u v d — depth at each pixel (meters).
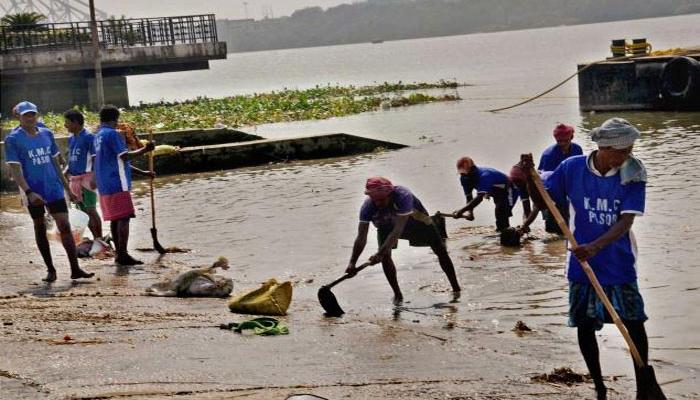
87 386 8.41
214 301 13.24
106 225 20.44
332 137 34.16
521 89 71.69
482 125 43.75
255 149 33.34
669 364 9.80
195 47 66.06
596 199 8.43
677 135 32.88
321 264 16.19
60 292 13.66
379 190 12.48
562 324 11.61
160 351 9.83
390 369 9.38
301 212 22.19
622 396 8.59
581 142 34.56
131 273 15.41
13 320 11.33
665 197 20.33
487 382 8.98
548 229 16.84
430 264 15.59
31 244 18.06
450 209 21.67
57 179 14.56
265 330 10.91
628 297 8.45
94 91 64.88
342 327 11.44
